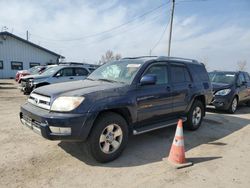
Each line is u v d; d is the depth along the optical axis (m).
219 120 7.93
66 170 3.77
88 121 3.75
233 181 3.62
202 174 3.81
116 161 4.19
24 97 11.56
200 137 5.86
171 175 3.74
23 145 4.72
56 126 3.64
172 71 5.65
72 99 3.76
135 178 3.61
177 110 5.63
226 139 5.76
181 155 4.11
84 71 12.59
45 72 12.19
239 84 9.93
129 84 4.55
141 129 4.74
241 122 7.77
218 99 9.07
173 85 5.51
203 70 6.86
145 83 4.57
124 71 4.98
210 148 5.06
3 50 29.47
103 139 4.02
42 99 4.05
